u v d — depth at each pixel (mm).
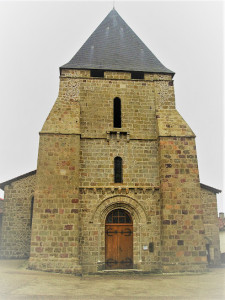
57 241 18250
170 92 22812
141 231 19688
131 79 22906
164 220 19203
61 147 20031
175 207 19453
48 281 14664
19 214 22969
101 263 19016
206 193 23906
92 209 19766
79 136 20438
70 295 12016
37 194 18984
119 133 21328
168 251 18688
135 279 16344
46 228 18438
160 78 23281
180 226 19156
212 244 23062
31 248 18078
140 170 20844
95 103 22000
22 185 23500
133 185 20500
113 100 22281
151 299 11625
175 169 20203
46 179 19312
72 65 23047
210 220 23469
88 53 24391
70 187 19266
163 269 18438
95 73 23516
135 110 22203
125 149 21141
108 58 24078
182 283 15039
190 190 19859
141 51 25250
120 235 19969
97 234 19359
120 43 25375
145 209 20078
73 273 17562
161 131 21047
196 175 20203
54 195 19047
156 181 20719
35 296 11570
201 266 18609
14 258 22125
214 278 16547
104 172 20531
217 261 22797
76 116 21094
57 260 17844
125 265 19500
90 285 14367
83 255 18953
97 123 21547
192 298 11844
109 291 13016
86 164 20531
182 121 21562
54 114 20922
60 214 18719
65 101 21609
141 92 22719
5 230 22641
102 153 20859
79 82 22312
